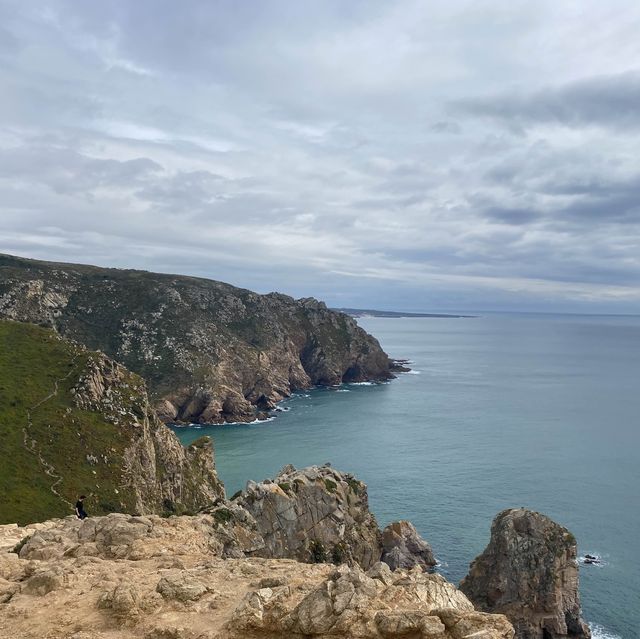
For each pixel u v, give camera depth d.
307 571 22.20
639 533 77.12
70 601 19.81
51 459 72.81
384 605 17.55
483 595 57.41
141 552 25.98
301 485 59.00
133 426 88.38
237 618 16.98
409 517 83.88
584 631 54.50
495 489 95.94
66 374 93.44
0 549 28.12
